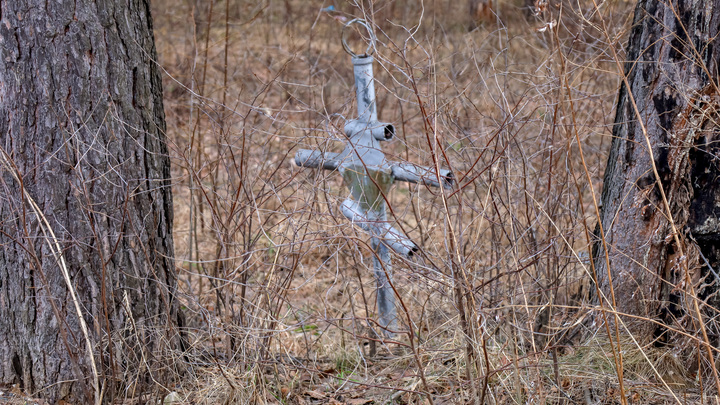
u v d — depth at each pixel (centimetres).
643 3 327
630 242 331
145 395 310
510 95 415
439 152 314
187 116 695
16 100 297
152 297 327
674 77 309
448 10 993
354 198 346
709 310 313
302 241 299
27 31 291
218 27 1004
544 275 341
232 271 326
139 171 317
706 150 305
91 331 310
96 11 295
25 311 310
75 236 304
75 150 299
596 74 454
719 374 301
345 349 366
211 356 353
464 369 317
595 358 325
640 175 323
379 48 692
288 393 323
